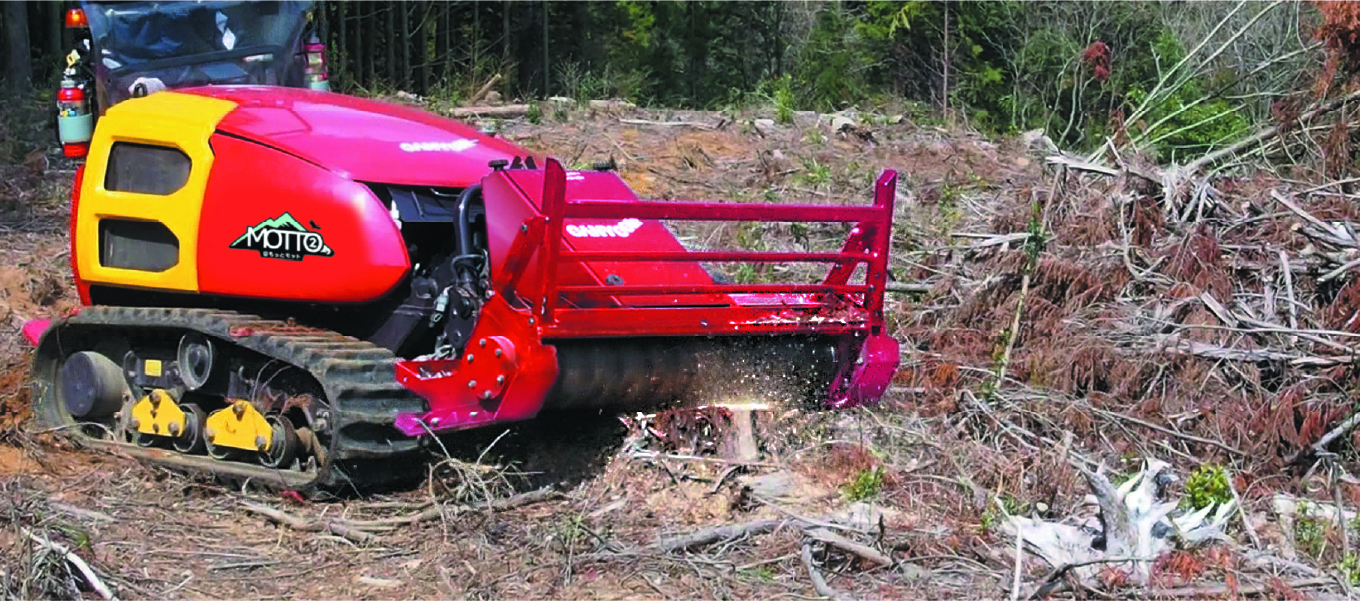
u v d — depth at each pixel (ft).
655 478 19.49
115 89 22.43
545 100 48.37
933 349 26.81
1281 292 26.78
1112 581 16.97
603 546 17.52
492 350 17.87
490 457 20.01
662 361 18.99
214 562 17.17
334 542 17.85
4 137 41.24
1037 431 23.61
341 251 19.10
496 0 74.79
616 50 79.30
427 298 19.54
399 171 19.63
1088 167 31.45
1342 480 21.94
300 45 24.82
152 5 22.67
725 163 39.78
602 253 17.66
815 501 19.36
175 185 20.56
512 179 18.48
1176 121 54.60
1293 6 58.03
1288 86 53.52
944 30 70.03
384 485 19.54
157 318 20.11
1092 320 26.63
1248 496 21.03
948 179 38.32
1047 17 72.02
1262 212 29.71
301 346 18.72
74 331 21.70
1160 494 20.08
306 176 19.39
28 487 19.47
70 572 16.02
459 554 17.34
